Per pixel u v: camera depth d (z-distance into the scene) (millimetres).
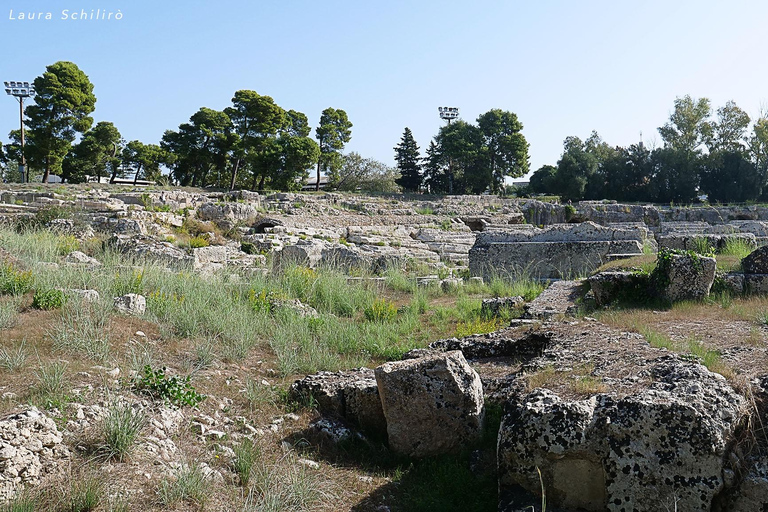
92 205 31672
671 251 10820
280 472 5402
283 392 7293
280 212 39969
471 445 6047
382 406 6340
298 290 14430
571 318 9047
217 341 8859
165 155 68938
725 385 4797
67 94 53750
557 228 17125
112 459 4980
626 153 72750
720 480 4254
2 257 11398
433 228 41969
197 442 5676
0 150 66062
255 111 62844
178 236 29438
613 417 4516
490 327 10500
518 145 73500
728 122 71688
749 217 46812
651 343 6777
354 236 36219
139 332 8344
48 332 7484
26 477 4535
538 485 4680
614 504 4387
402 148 80562
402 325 11555
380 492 5434
